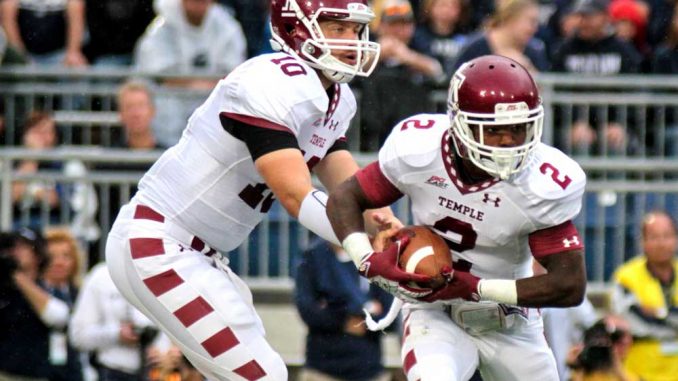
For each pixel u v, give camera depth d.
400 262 16.06
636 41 37.38
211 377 17.27
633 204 31.75
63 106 33.66
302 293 28.05
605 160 32.09
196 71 33.19
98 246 30.53
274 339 31.33
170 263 17.05
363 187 16.39
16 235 27.28
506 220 16.06
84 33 36.81
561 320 26.88
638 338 27.75
